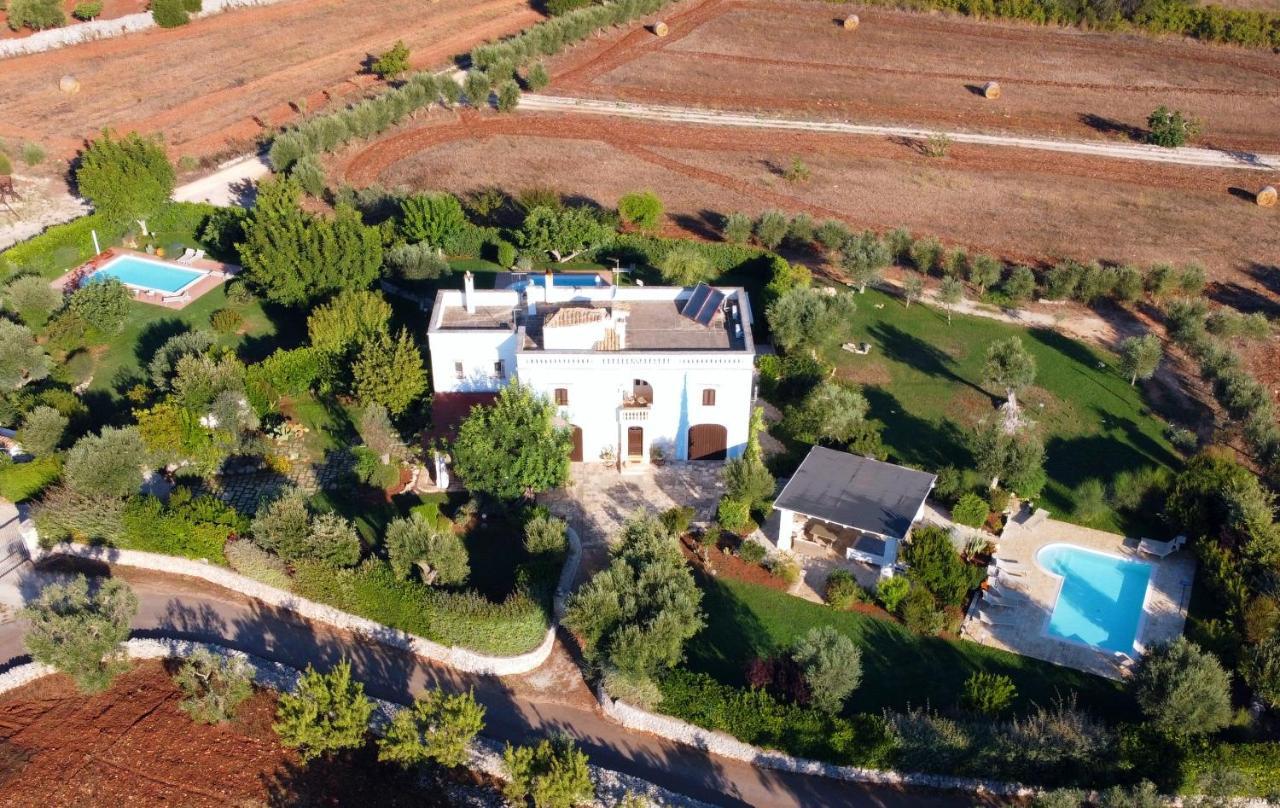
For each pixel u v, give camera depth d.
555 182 84.81
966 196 84.38
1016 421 51.81
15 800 35.66
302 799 35.94
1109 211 82.25
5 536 47.22
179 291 66.19
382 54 112.12
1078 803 34.31
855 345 62.50
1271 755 35.53
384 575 41.84
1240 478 47.53
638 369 49.38
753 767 37.72
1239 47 120.00
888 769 36.84
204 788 36.28
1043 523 48.66
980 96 106.00
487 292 54.75
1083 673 41.09
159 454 49.34
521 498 48.12
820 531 47.84
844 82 109.19
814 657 37.88
